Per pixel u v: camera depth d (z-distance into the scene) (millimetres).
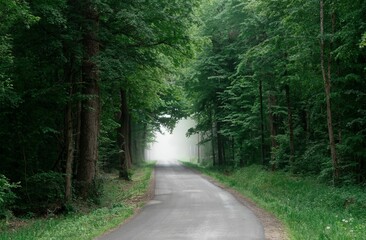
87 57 18172
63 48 17797
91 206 18125
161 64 21484
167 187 26500
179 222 13180
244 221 13203
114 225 12766
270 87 28281
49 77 19297
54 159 20406
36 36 17188
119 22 18688
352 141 18344
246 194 21359
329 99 18297
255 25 26875
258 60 25906
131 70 19016
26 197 17750
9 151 18406
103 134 28734
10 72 16641
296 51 21219
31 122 18078
